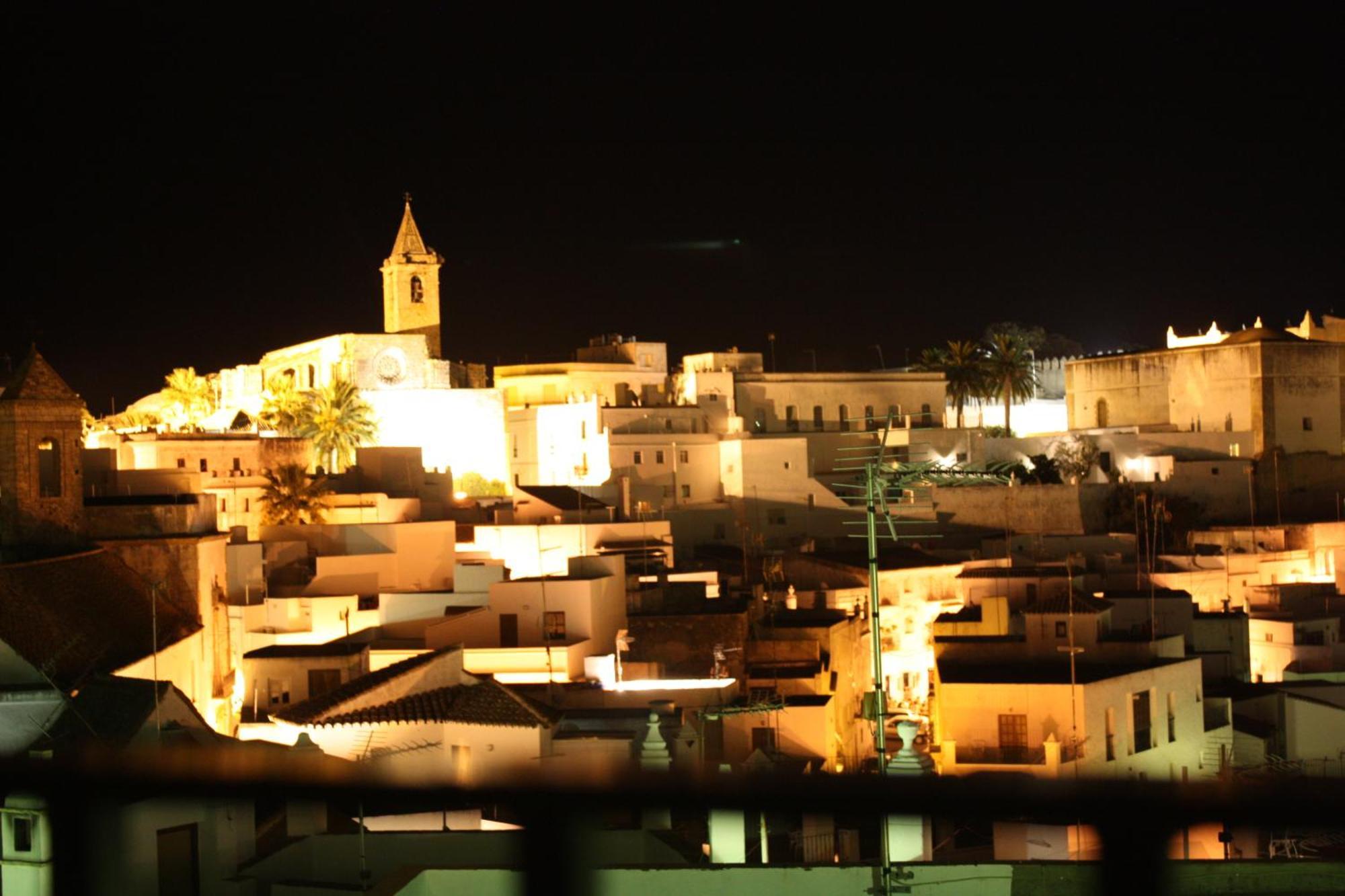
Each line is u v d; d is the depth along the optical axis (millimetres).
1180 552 89750
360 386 111312
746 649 54844
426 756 35156
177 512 55625
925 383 113688
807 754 46438
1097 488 100438
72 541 52250
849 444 107312
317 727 36250
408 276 123125
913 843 22359
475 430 109688
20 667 39281
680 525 95312
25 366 52531
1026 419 137000
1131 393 122688
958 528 97750
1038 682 45312
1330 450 115500
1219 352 116000
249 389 121688
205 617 55531
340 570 64062
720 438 100875
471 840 27219
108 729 31375
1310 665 66500
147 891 25438
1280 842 28859
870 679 64812
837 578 76125
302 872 27125
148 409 122500
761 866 20094
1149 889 13430
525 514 83438
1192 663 49875
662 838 26641
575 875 15781
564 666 47531
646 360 124688
